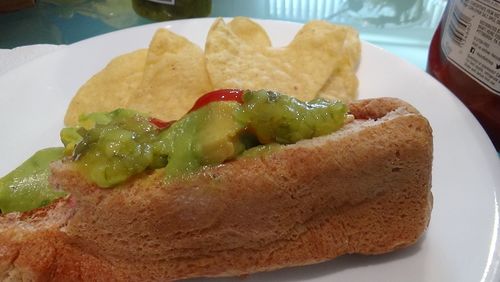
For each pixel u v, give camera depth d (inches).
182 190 4.2
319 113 4.4
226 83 6.0
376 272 4.6
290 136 4.3
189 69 6.4
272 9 9.3
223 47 6.4
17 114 6.5
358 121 4.7
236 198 4.2
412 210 4.6
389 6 9.3
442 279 4.5
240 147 4.3
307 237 4.6
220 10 9.3
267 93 4.3
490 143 5.5
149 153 4.2
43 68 6.9
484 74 6.0
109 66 6.7
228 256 4.6
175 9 8.6
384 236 4.7
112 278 4.5
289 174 4.3
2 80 6.7
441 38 6.8
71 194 4.3
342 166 4.3
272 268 4.7
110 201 4.2
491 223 4.8
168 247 4.5
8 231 4.5
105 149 4.1
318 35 6.7
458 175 5.3
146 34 7.4
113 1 9.6
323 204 4.5
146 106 6.1
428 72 7.1
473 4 5.8
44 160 5.7
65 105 6.6
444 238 4.8
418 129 4.4
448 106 6.0
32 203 5.3
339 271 4.7
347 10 9.2
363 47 7.0
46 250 4.4
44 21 9.2
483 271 4.4
